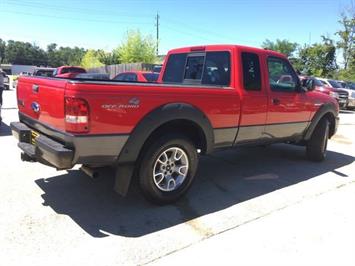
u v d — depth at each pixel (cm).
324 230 414
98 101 373
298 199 507
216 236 390
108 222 411
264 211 461
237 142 538
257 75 549
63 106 375
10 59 11956
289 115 612
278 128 600
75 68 2134
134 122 401
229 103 500
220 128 498
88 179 542
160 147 433
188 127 476
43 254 342
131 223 411
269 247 372
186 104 444
